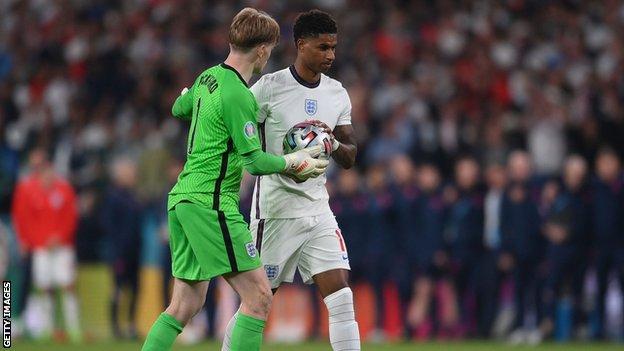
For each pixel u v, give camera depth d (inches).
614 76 2456.9
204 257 962.7
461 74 2714.1
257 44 979.9
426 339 2133.4
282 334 2143.2
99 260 2233.0
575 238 2043.6
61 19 3053.6
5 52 2952.8
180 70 2748.5
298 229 1056.2
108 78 2800.2
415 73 2716.5
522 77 2640.3
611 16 2913.4
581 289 2059.5
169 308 1000.9
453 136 2409.0
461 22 2945.4
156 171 2240.4
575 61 2746.1
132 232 2110.0
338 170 2306.8
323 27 1029.2
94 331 2175.2
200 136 973.2
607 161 2057.1
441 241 2126.0
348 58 2768.2
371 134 2463.1
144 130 2438.5
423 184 2146.9
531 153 2345.0
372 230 2143.2
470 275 2124.8
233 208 975.0
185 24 2950.3
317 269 1056.2
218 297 2106.3
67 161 2423.7
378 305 2138.3
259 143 976.3
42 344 1887.3
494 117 2437.3
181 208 969.5
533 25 2935.5
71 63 2930.6
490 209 2114.9
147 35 2933.1
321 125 1041.5
